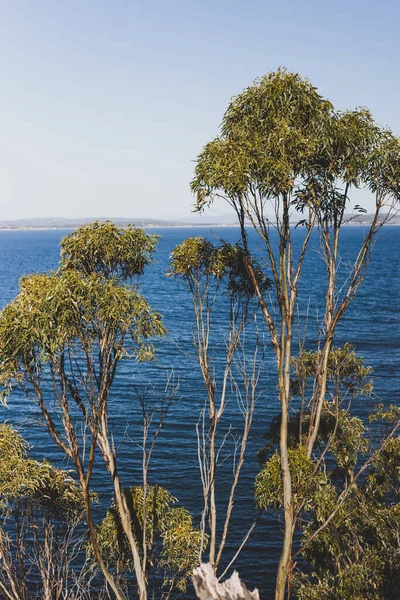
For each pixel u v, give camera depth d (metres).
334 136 12.65
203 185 12.45
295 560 25.23
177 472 33.41
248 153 12.20
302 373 20.56
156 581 23.27
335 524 15.63
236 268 15.84
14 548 22.95
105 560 16.53
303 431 20.33
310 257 182.88
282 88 12.48
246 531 27.36
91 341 12.75
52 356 12.53
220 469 33.47
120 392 49.53
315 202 12.64
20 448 15.56
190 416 42.69
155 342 68.44
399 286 127.44
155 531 16.22
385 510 16.44
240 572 24.48
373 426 31.08
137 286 13.73
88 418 13.30
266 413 42.38
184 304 101.12
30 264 189.75
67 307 12.08
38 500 16.02
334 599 15.74
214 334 72.56
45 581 15.97
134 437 38.66
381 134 12.84
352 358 21.17
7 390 12.70
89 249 13.75
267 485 14.90
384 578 15.47
